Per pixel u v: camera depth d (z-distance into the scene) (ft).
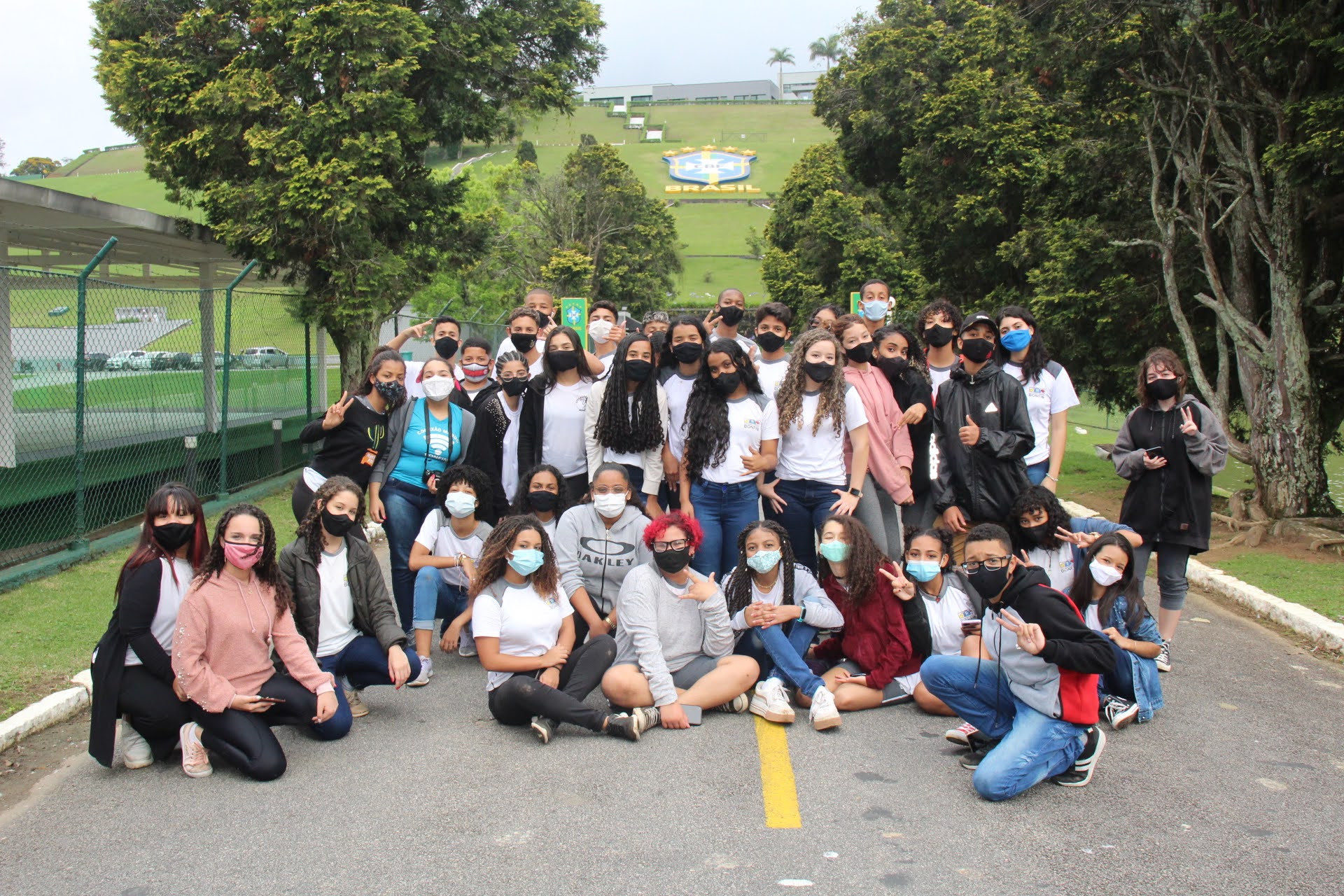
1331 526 34.24
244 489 41.55
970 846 13.17
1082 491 46.32
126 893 12.08
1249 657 22.38
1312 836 13.50
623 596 18.48
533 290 30.53
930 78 85.81
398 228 53.11
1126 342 45.65
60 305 32.48
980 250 69.56
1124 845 13.21
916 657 18.97
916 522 23.08
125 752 16.24
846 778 15.52
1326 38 31.19
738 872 12.43
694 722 17.94
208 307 40.57
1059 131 63.46
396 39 46.73
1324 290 35.22
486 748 16.93
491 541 18.17
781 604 18.78
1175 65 36.94
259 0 45.80
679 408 22.39
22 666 20.04
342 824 13.93
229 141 47.70
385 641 18.13
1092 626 18.07
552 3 56.08
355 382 52.85
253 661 16.44
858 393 21.24
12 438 31.86
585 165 198.08
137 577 15.92
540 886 12.12
